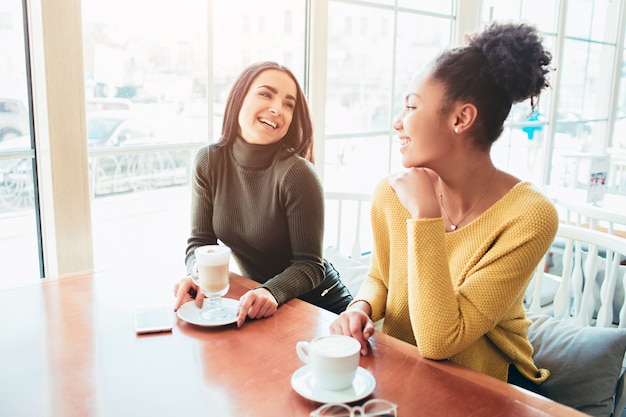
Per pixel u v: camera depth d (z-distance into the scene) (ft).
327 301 5.45
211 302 4.34
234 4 7.43
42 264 6.08
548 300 7.04
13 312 4.16
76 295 4.52
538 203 3.69
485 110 3.71
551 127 11.50
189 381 3.20
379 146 8.72
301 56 7.66
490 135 3.82
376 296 4.53
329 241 8.44
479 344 4.03
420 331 3.55
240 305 4.15
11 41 5.54
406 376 3.31
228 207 5.34
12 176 5.79
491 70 3.64
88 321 4.01
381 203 4.49
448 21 8.99
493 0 9.50
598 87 12.51
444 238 3.66
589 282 5.56
